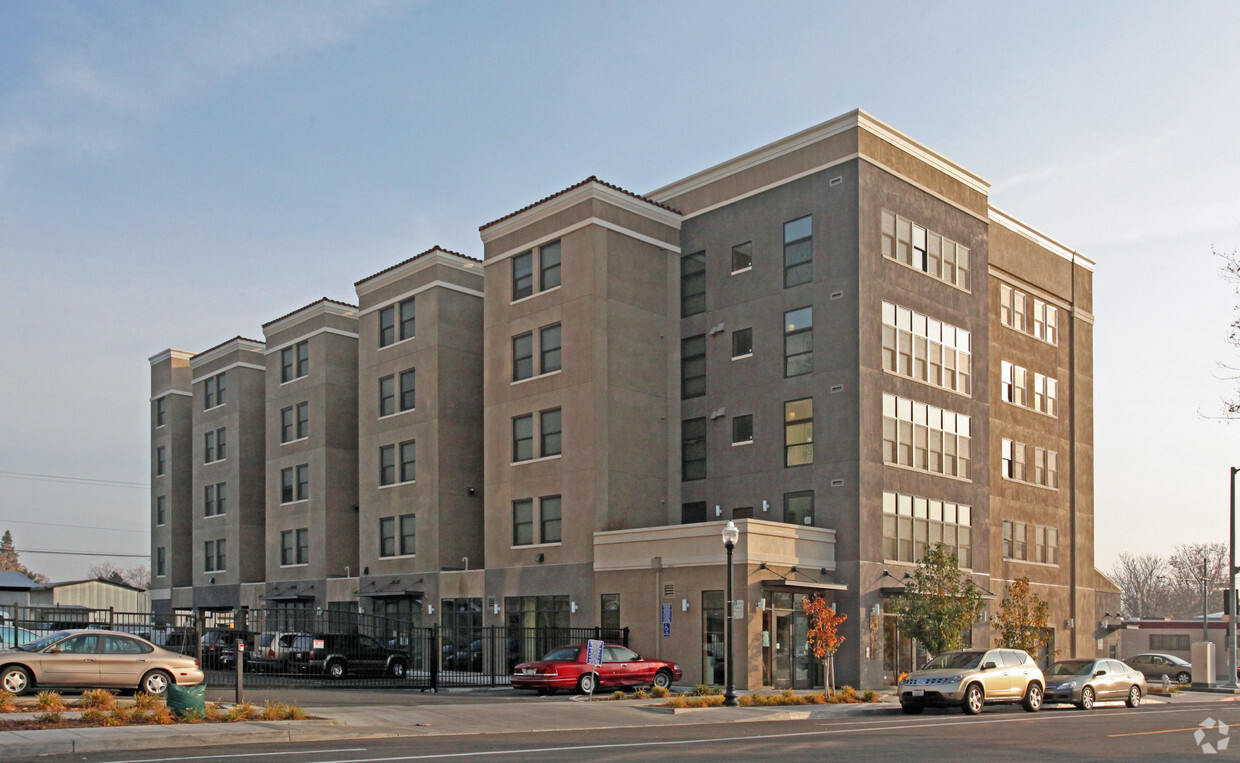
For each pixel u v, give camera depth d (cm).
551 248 4028
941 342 4000
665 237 4103
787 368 3788
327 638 3584
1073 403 5119
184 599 6050
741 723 2333
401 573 4500
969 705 2644
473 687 3356
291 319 5341
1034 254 4978
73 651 2302
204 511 5947
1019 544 4619
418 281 4619
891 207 3819
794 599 3419
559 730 2105
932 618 3269
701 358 4050
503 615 3988
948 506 3928
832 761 1541
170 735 1702
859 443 3556
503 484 4072
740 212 4006
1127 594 12950
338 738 1875
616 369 3847
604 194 3900
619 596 3612
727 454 3912
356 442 5153
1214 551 12200
